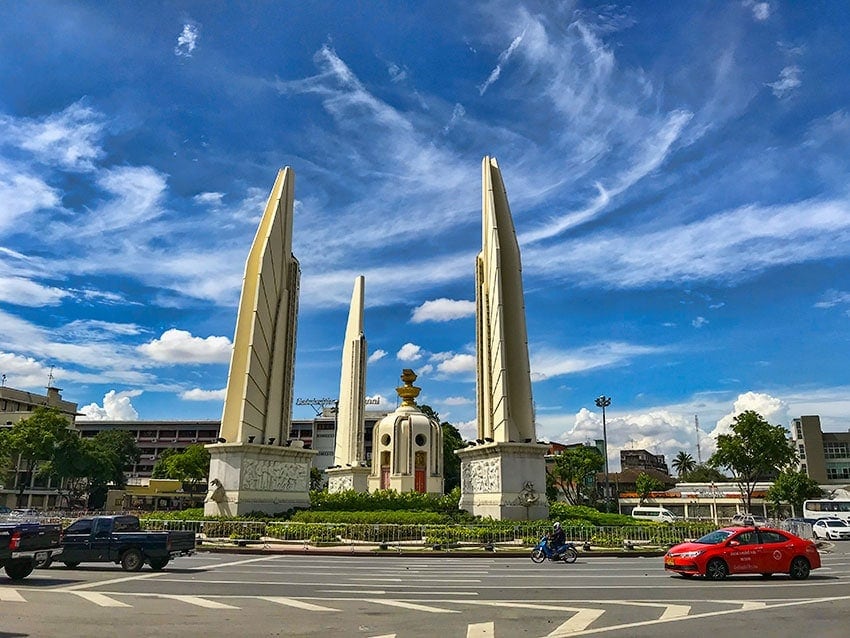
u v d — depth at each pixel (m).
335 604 14.70
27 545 18.69
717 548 19.81
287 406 44.41
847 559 28.16
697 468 132.12
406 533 33.56
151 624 12.02
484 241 46.66
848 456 93.12
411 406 63.84
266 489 40.41
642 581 19.34
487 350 44.62
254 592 16.58
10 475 82.38
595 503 87.38
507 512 38.78
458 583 18.80
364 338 69.06
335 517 37.53
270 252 43.41
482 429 44.16
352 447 65.25
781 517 80.69
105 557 21.41
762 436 68.19
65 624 11.92
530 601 15.28
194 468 81.44
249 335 41.72
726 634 11.39
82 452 74.69
